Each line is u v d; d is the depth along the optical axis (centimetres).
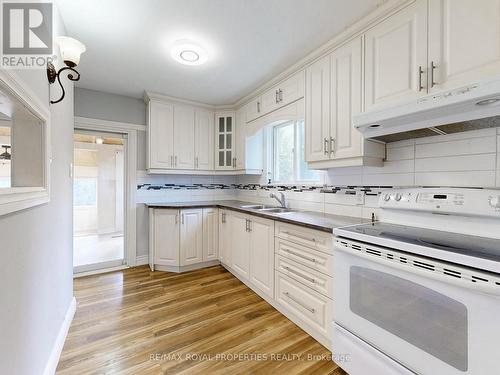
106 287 252
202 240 305
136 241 319
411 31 139
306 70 212
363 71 165
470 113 114
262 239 224
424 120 128
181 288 251
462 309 93
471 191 124
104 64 228
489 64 110
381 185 184
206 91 292
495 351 85
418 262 104
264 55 211
